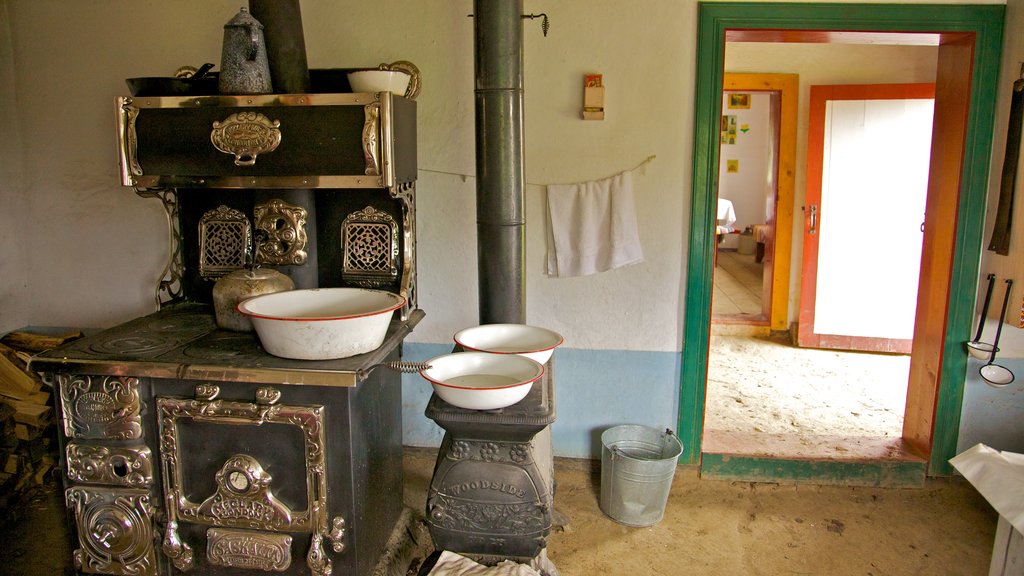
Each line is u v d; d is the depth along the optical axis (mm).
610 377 2939
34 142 2951
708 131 2717
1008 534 2002
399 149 2229
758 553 2484
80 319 3062
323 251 2496
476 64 2264
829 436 3184
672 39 2684
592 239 2812
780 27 2650
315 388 1887
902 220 4703
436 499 1990
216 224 2520
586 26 2703
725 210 7840
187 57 2816
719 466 2941
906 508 2773
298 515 1949
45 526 2590
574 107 2754
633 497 2604
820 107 4719
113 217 2971
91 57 2859
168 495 1986
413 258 2520
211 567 2035
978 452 2129
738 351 4859
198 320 2375
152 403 1960
